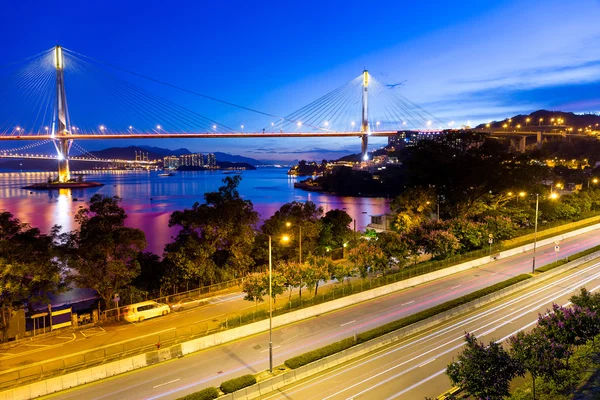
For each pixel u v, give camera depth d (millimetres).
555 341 23969
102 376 30125
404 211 70562
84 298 54062
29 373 30531
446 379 28703
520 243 69812
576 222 84875
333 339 36375
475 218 76188
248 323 38125
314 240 60438
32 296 38469
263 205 163000
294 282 42281
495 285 47312
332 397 27141
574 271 54656
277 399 27203
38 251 37781
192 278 49562
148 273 50750
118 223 43406
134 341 36062
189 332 37750
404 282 50344
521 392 25562
